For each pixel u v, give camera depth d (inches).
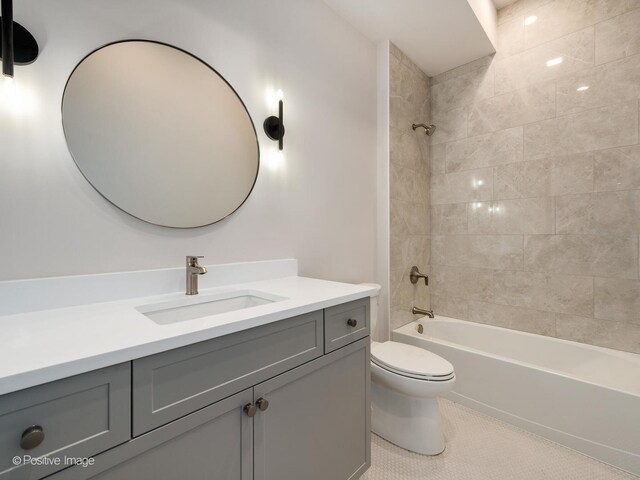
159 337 25.3
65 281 36.0
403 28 80.7
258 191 57.7
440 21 77.9
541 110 83.5
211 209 50.8
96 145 39.2
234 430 30.8
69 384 20.9
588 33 76.4
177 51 46.8
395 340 88.6
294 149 64.4
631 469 54.8
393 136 88.6
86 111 38.4
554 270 82.2
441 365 60.3
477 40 85.9
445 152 102.6
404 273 93.9
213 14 51.0
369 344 49.8
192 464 27.6
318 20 69.8
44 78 35.3
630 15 70.9
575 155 78.4
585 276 77.6
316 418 40.1
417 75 99.5
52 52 35.9
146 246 43.9
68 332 26.8
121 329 27.6
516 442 63.6
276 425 35.0
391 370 60.4
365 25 79.5
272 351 34.3
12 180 33.4
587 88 76.5
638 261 70.7
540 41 83.7
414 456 59.6
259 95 57.7
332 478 42.6
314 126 68.9
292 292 45.8
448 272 102.3
